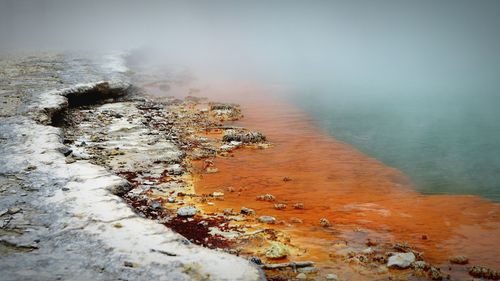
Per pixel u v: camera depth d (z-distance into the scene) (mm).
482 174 7902
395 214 6086
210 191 6965
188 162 8414
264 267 4480
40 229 4562
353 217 5961
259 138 10273
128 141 9312
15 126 8531
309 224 5703
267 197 6648
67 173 6242
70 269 3801
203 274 3791
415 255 4797
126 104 13453
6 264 3873
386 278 4328
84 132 9828
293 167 8344
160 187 6977
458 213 6125
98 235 4434
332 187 7230
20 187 5688
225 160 8742
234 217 5902
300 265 4543
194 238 5199
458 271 4496
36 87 12344
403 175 7918
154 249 4191
